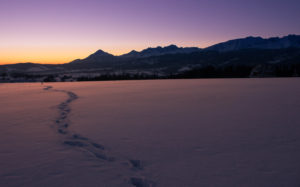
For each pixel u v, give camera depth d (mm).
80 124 5773
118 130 5070
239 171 2721
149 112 7551
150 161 3162
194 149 3627
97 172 2818
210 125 5379
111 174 2752
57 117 6875
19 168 2969
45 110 8398
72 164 3104
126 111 7824
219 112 7258
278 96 11609
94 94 15352
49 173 2797
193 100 10781
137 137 4461
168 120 6125
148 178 2607
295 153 3295
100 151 3668
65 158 3350
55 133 4898
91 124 5758
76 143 4156
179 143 3992
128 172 2809
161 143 4027
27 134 4824
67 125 5688
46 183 2510
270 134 4414
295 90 15125
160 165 3004
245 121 5746
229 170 2760
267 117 6219
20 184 2490
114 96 13594
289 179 2465
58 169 2926
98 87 24875
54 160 3264
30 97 14195
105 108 8602
